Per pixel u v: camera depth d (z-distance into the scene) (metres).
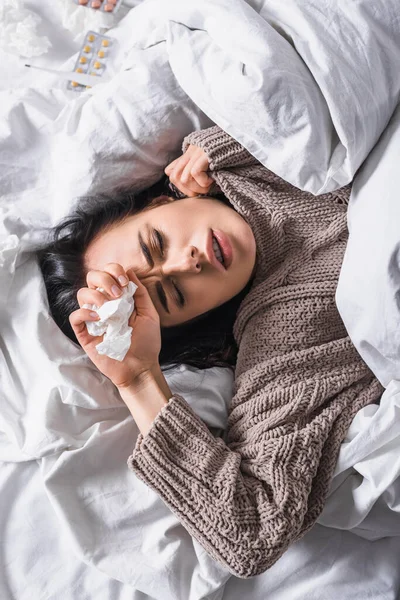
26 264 1.06
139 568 0.95
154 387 0.96
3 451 1.02
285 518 0.88
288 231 1.05
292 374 1.01
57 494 0.97
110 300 0.92
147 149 1.07
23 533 0.99
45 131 1.12
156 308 1.02
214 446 0.93
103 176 1.07
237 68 0.93
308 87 0.91
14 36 1.20
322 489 0.94
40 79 1.21
